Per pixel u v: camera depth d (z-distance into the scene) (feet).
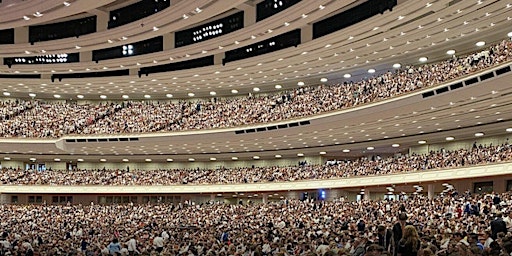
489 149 131.44
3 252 62.75
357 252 47.52
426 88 115.24
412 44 133.18
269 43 147.54
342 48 138.62
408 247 38.75
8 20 125.59
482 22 114.93
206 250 60.18
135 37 144.15
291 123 153.89
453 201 111.14
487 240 46.65
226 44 144.46
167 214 153.28
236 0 111.86
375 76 162.81
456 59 132.16
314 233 76.33
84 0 111.65
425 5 103.96
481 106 117.39
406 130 149.59
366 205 131.23
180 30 151.43
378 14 112.47
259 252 48.57
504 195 104.58
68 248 68.18
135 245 72.69
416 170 141.18
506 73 95.86
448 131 147.74
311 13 116.37
